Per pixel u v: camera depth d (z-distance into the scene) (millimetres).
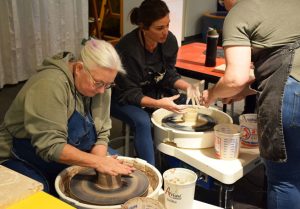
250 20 1495
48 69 1602
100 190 1437
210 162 1674
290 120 1437
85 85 1558
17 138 1678
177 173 1380
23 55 4344
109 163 1478
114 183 1449
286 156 1486
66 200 1357
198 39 7484
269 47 1502
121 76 2266
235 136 1641
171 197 1298
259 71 1567
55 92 1518
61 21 4527
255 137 1789
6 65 4219
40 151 1514
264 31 1496
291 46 1465
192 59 2838
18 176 1076
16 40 4160
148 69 2412
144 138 2232
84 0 4684
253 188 2518
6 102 3875
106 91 1804
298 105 1415
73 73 1607
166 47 2449
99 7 5066
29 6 4176
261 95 1536
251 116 1872
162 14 2184
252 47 1549
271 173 1598
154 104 2184
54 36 4480
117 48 2320
